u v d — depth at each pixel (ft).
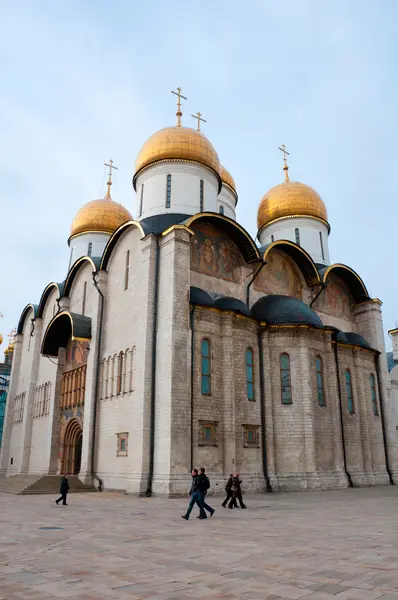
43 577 22.27
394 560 25.03
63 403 105.50
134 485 70.38
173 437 68.59
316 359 90.12
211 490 71.00
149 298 77.97
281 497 67.87
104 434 84.23
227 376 78.84
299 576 21.90
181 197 100.58
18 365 139.64
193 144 103.76
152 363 75.31
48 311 125.90
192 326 77.71
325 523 40.40
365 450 97.09
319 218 125.90
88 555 27.45
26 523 41.93
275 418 84.33
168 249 78.95
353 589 19.54
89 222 132.26
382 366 109.81
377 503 58.18
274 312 89.81
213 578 21.76
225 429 76.54
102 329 92.27
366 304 115.85
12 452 129.08
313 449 82.17
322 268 119.55
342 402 96.22
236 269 93.40
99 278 94.84
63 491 59.16
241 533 35.22
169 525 40.04
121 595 19.08
